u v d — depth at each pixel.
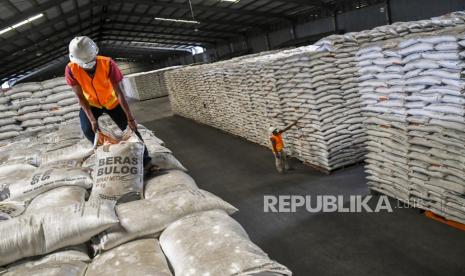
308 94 6.09
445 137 3.81
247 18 21.25
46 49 24.81
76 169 3.79
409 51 4.02
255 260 2.04
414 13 12.98
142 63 44.62
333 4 16.61
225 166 7.84
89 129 4.20
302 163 7.05
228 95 9.62
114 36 29.19
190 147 10.29
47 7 14.12
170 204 2.84
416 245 3.79
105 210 2.68
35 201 3.23
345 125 6.14
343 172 6.21
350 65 6.07
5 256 2.34
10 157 4.90
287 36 21.00
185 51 36.84
